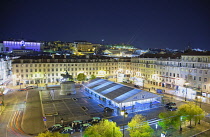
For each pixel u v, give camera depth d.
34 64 114.88
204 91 81.94
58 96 83.88
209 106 67.31
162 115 43.28
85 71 128.88
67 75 89.50
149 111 60.72
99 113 59.97
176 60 98.62
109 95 70.44
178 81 96.06
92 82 96.75
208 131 45.94
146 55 135.50
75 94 87.88
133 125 37.47
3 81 126.75
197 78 85.62
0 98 80.38
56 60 122.31
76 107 66.88
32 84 113.69
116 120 53.31
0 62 123.94
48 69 118.81
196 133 44.75
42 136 30.88
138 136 35.19
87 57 139.25
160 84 108.69
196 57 88.06
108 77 137.62
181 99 78.25
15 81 110.50
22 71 112.12
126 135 43.53
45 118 51.56
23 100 77.00
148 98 66.62
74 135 43.72
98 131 34.41
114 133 33.97
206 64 81.69
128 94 66.56
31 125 50.16
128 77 134.25
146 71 120.62
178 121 42.81
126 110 60.59
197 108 45.91
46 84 110.38
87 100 77.00
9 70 150.88
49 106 68.31
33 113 60.41
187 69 91.12
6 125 50.12
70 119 54.69
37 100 77.12
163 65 106.44
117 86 78.69
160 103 69.50
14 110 63.62
